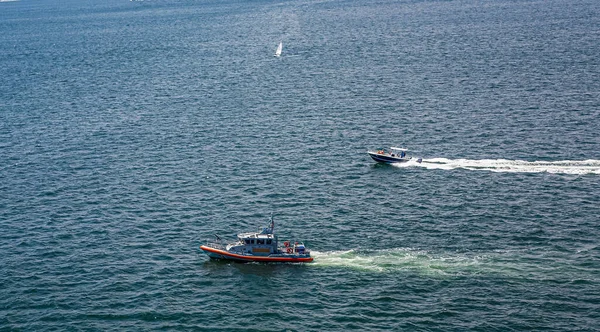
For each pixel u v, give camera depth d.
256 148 134.62
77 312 74.81
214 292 78.69
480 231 91.69
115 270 84.44
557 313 71.44
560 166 115.69
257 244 86.06
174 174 120.69
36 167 128.25
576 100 156.00
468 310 72.69
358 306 74.44
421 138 135.88
